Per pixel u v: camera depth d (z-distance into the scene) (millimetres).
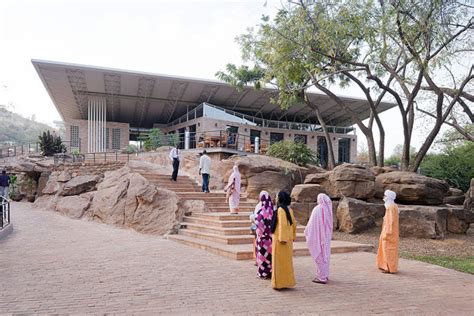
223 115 34375
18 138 94500
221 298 5969
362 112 42562
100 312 5223
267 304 5727
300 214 14227
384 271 8227
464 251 11656
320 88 20531
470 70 16047
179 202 13688
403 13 14312
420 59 15070
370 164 20125
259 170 16547
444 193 15766
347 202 13828
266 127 37594
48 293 6086
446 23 14000
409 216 13617
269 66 18359
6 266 7965
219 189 17578
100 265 8180
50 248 10078
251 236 10961
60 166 21734
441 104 16781
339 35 15047
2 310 5258
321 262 7082
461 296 6512
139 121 45906
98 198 15562
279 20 15820
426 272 8383
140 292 6203
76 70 28438
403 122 18047
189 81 31531
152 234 12719
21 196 23203
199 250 10219
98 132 35625
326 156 40969
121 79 30781
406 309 5688
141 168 18656
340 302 5922
